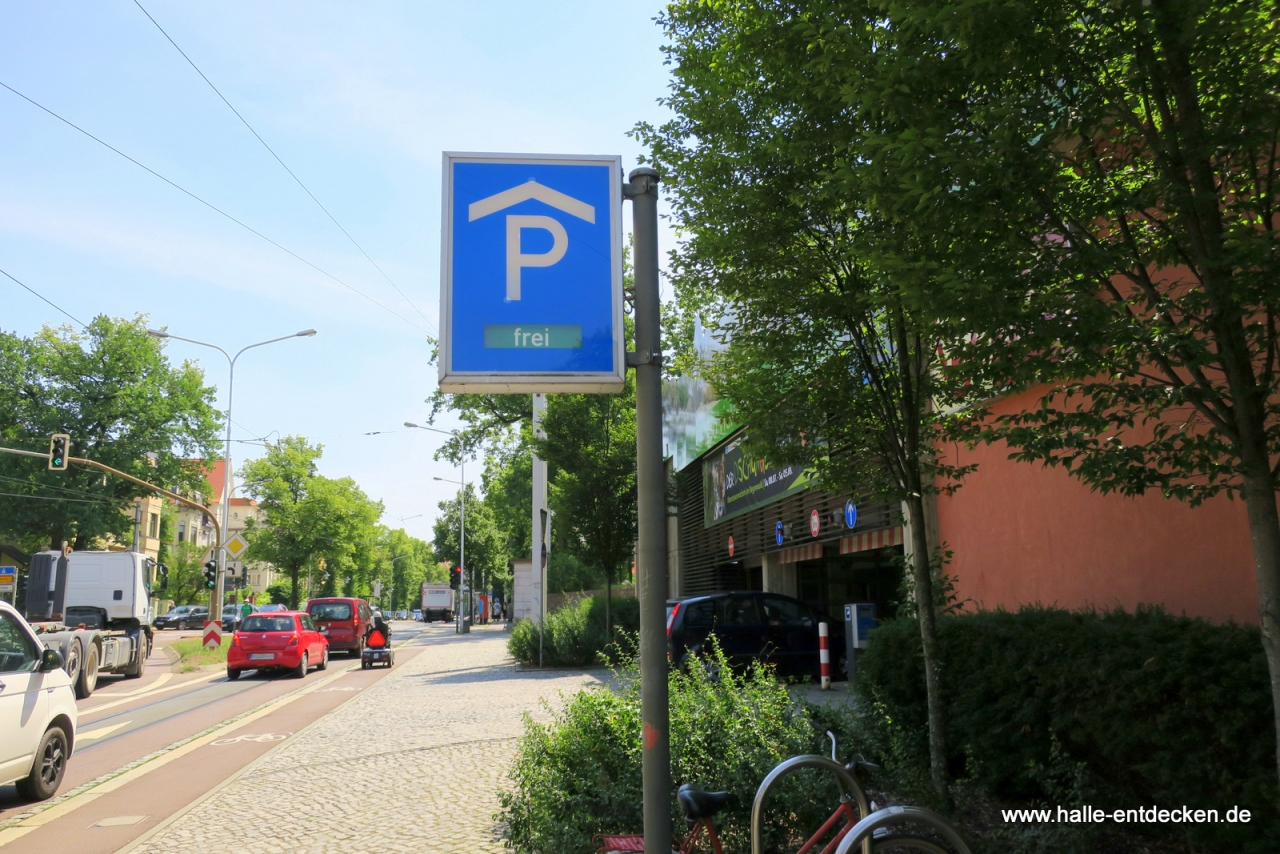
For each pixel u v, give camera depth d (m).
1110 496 7.75
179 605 72.44
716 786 5.06
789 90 5.64
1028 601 8.93
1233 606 6.39
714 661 6.69
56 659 8.62
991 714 6.03
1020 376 3.77
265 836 6.56
